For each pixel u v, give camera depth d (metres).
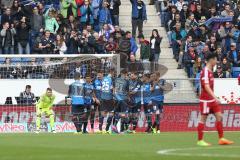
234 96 67.25
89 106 59.47
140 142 43.72
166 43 76.50
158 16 79.88
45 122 61.59
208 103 40.38
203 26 74.25
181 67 71.62
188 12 76.50
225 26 74.19
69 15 74.06
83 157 31.70
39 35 69.69
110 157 31.75
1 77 63.94
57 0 78.94
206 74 40.28
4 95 63.16
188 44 71.25
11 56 63.75
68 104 62.94
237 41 73.12
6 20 70.75
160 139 47.28
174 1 80.00
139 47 74.88
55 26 72.31
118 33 71.25
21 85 63.56
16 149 36.88
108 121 59.78
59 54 66.62
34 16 71.62
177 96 64.75
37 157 31.66
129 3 80.88
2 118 61.91
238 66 71.12
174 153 34.06
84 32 70.06
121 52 69.50
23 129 62.19
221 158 31.17
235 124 65.44
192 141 44.72
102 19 74.75
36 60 64.62
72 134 56.16
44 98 58.59
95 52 69.94
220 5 79.94
